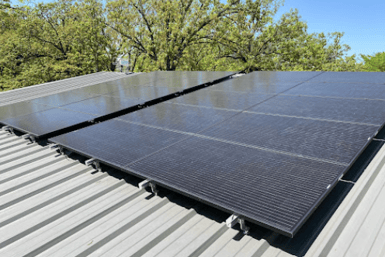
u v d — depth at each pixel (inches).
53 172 195.8
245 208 103.6
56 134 219.9
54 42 1750.7
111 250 124.3
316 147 135.1
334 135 145.7
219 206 108.1
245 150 142.9
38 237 138.2
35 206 160.7
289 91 247.9
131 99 289.4
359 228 117.6
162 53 1523.1
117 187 170.9
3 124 273.3
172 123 197.2
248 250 114.0
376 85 234.5
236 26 1596.9
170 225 133.9
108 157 158.4
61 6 1742.1
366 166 156.2
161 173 134.6
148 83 375.9
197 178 125.7
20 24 1637.6
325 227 118.6
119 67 1870.1
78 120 237.5
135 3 1505.9
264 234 121.0
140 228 135.3
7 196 175.3
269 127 166.6
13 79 1697.8
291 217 95.7
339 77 287.3
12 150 240.1
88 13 1590.8
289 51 1550.2
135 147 166.4
